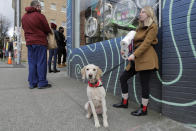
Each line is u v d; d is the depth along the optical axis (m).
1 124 2.40
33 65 4.35
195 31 2.31
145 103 2.78
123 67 3.67
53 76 6.12
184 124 2.47
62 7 23.84
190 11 2.36
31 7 4.32
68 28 6.13
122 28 4.19
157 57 2.74
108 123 2.53
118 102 3.46
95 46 4.58
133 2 3.86
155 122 2.57
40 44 4.25
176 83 2.55
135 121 2.61
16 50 10.52
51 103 3.29
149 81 2.85
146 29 2.69
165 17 2.69
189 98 2.40
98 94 2.59
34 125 2.40
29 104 3.20
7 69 7.83
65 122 2.53
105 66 4.23
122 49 2.79
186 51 2.41
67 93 3.97
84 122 2.55
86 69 2.71
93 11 5.15
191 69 2.37
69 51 6.05
